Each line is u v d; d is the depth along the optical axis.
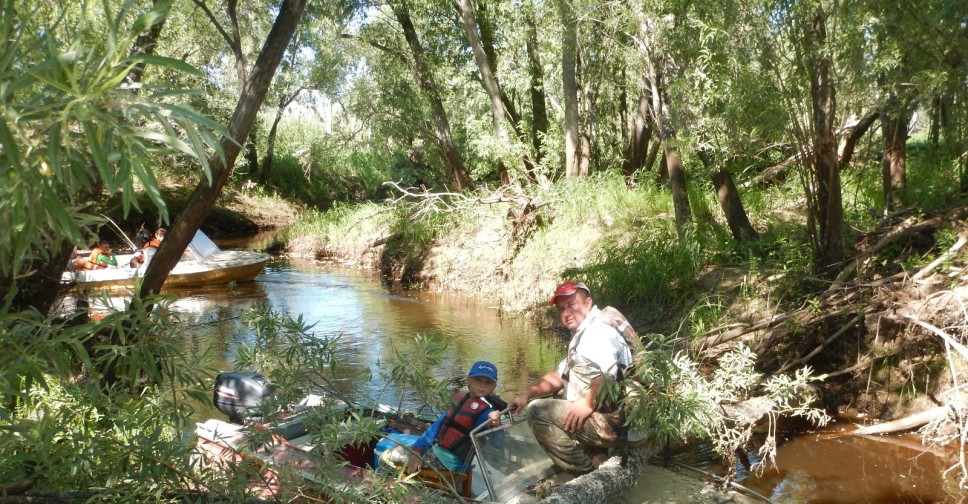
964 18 6.32
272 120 34.91
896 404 6.73
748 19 7.20
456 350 9.70
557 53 16.19
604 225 13.05
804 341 7.50
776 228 10.37
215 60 21.53
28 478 3.73
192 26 16.61
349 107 22.69
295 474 4.12
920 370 6.70
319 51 25.16
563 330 10.62
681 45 8.22
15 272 2.17
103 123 1.97
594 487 4.61
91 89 1.92
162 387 4.47
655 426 5.00
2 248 2.16
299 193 31.27
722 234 10.55
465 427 4.77
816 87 7.39
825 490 5.31
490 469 4.66
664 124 10.32
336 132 25.58
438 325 11.32
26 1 3.53
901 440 6.25
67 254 5.68
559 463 5.14
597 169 18.00
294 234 22.03
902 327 6.96
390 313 12.31
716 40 7.35
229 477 4.02
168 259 6.79
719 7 7.30
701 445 6.08
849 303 7.29
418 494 4.25
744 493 5.22
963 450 5.83
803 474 5.60
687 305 9.28
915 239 7.74
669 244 10.67
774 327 7.59
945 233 7.23
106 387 4.27
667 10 9.28
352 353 9.58
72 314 4.11
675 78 8.79
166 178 23.42
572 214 13.54
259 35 22.39
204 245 15.76
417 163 25.73
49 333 3.45
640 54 10.75
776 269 8.86
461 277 14.55
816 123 7.48
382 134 20.67
